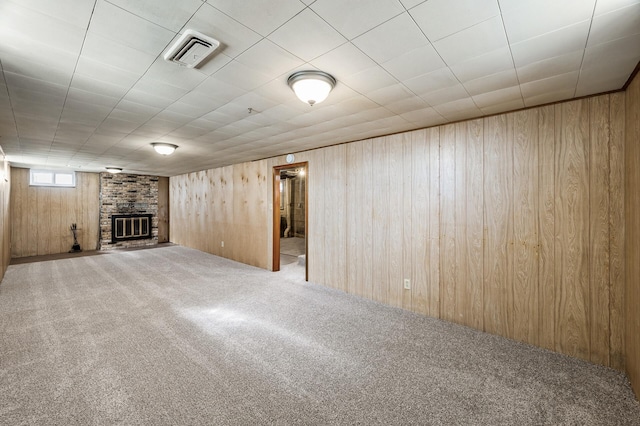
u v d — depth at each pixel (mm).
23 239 6824
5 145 4301
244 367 2254
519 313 2703
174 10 1334
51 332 2824
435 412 1786
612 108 2262
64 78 2062
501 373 2195
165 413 1757
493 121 2848
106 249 7824
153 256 6891
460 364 2314
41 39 1573
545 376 2156
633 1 1249
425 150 3326
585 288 2383
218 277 4980
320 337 2768
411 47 1666
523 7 1310
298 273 5285
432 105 2605
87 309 3439
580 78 2049
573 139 2430
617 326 2248
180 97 2432
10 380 2061
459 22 1427
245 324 3051
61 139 3939
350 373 2188
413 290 3432
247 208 6043
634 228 1979
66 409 1778
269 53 1735
